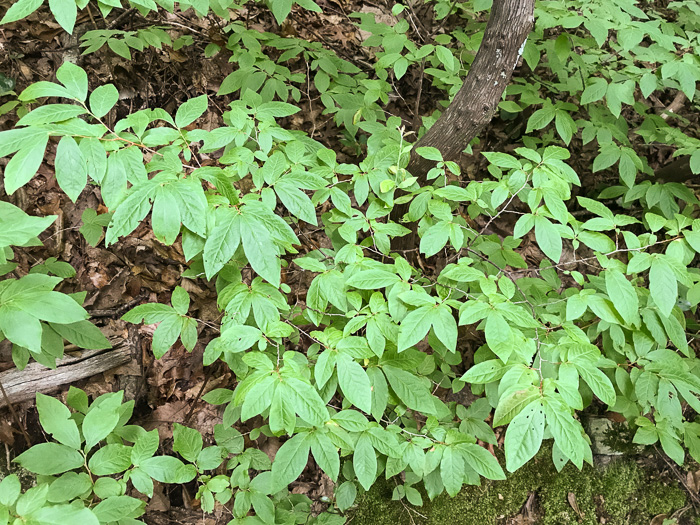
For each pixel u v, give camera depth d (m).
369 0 3.90
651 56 2.21
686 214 2.80
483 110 1.96
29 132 1.13
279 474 1.46
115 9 3.12
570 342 1.43
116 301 2.59
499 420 1.21
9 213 1.10
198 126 3.12
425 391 1.60
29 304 1.18
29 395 2.19
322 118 3.36
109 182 1.20
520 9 1.74
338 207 1.63
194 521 2.38
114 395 1.57
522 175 1.56
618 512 2.86
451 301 1.40
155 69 3.08
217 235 1.21
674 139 2.48
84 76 1.28
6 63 2.78
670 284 1.38
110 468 1.50
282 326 1.42
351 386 1.33
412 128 2.83
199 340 2.66
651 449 2.92
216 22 3.29
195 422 2.53
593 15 2.12
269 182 1.43
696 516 2.89
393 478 2.62
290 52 2.72
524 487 2.80
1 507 1.18
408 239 2.47
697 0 2.91
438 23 3.61
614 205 3.41
